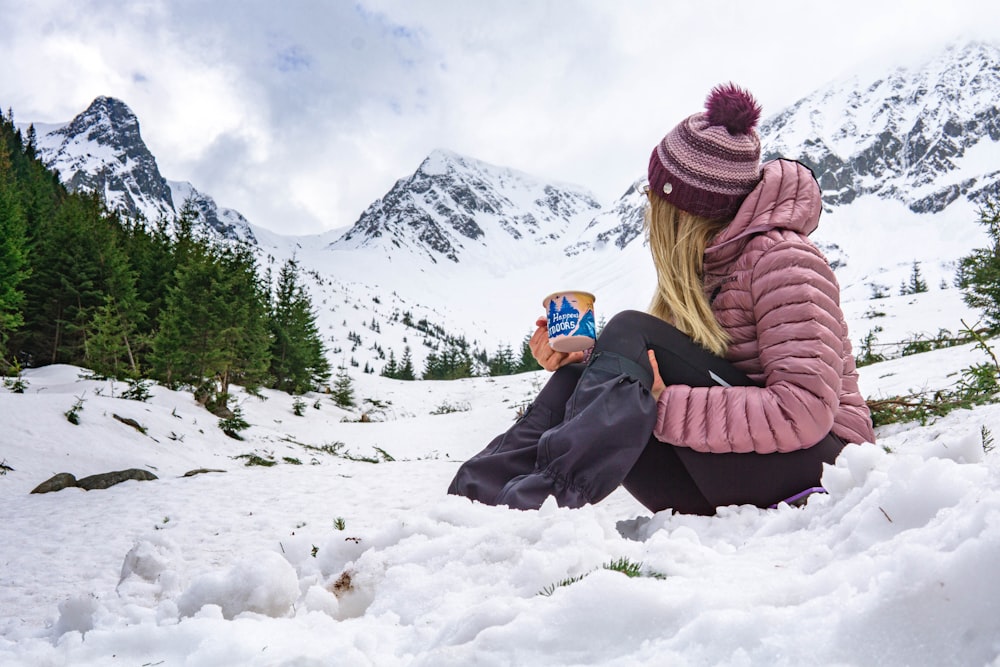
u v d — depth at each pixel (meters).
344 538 1.91
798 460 2.13
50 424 10.91
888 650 0.79
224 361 21.14
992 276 7.65
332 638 1.23
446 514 2.00
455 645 1.10
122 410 13.19
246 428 17.23
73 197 37.25
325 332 174.25
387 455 20.66
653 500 2.36
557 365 2.47
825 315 2.09
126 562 1.98
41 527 5.26
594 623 1.02
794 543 1.59
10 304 25.41
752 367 2.25
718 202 2.30
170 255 31.70
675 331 2.25
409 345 183.62
